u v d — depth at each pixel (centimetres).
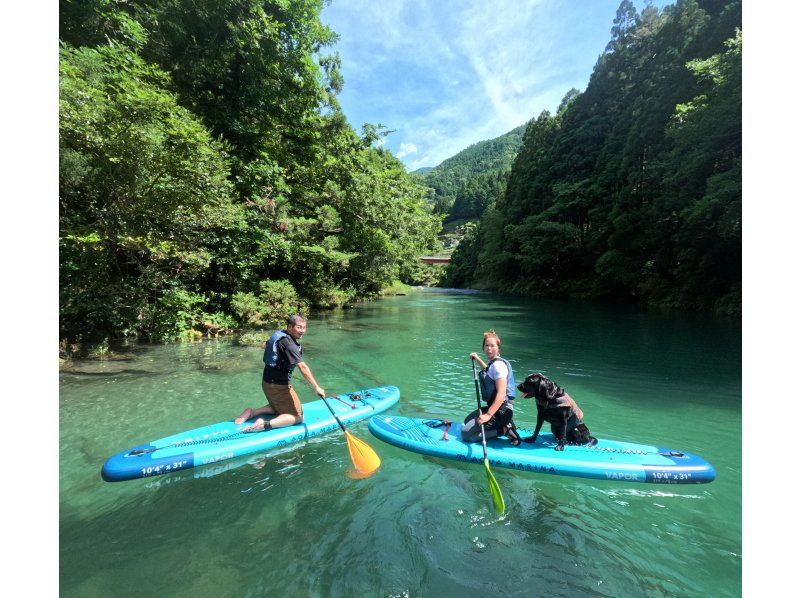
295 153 1730
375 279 2236
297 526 276
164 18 1159
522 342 1004
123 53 809
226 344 862
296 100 1580
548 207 3444
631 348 920
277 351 418
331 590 219
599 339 1042
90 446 398
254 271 1323
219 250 1044
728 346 930
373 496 315
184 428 443
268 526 276
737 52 1352
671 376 677
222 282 1119
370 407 500
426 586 222
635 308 1923
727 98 1387
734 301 1504
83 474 344
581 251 2919
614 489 326
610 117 3194
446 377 684
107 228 750
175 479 338
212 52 1267
